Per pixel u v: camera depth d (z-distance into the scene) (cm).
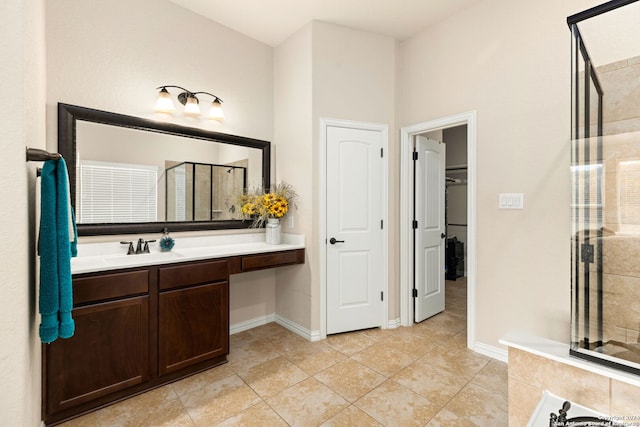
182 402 188
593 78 144
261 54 315
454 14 270
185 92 259
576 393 117
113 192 226
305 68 284
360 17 275
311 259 281
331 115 286
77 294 173
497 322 244
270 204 287
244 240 299
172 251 252
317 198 283
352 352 255
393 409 181
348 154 294
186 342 214
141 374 195
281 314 319
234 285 298
